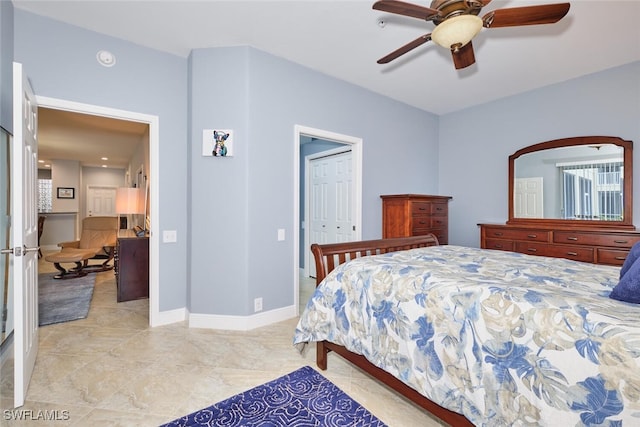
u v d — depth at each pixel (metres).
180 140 2.93
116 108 2.60
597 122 3.21
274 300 2.92
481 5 1.53
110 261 6.03
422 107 4.31
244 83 2.72
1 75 1.96
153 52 2.78
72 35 2.41
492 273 1.62
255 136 2.77
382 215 3.88
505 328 1.12
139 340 2.51
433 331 1.34
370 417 1.59
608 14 2.23
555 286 1.40
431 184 4.54
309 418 1.58
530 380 1.03
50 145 5.89
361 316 1.69
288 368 2.09
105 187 8.92
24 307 1.70
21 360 1.64
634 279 1.11
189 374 2.00
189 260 2.87
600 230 2.91
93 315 3.08
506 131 3.93
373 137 3.77
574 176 3.37
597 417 0.88
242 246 2.74
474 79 3.40
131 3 2.15
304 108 3.11
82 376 1.96
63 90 2.37
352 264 1.90
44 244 7.62
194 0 2.12
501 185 3.99
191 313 2.79
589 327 0.97
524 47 2.71
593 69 3.15
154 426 1.52
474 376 1.17
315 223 4.75
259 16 2.30
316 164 4.72
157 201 2.81
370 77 3.36
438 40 1.70
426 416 1.61
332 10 2.23
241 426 1.52
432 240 2.99
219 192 2.76
